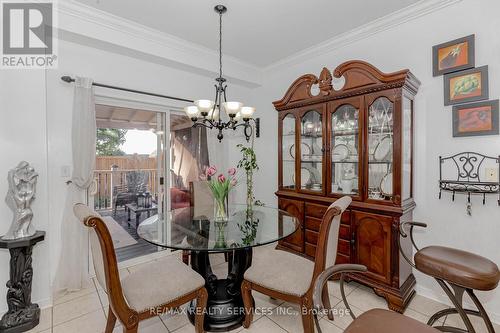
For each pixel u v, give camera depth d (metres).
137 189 3.11
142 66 2.97
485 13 1.94
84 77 2.52
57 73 2.41
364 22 2.54
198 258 2.00
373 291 2.31
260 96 4.00
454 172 2.09
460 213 2.06
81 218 1.32
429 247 1.74
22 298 1.84
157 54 2.83
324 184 2.64
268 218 2.35
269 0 2.19
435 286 2.20
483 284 1.33
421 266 1.58
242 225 2.12
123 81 2.82
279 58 3.47
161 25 2.61
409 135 2.24
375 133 2.29
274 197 3.83
